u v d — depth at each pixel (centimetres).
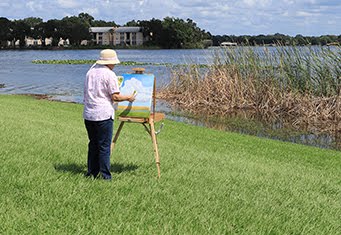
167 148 1130
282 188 809
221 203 684
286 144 1430
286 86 2181
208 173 867
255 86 2306
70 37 17175
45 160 875
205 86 2439
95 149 766
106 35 17812
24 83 3719
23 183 708
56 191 682
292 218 648
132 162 922
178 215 619
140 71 815
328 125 1891
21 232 542
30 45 17438
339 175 1037
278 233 595
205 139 1405
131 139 1230
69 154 940
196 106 2377
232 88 2345
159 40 14975
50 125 1375
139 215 608
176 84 2683
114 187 722
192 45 14100
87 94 736
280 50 2194
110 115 739
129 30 17200
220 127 1867
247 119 2055
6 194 661
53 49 16400
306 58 2109
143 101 797
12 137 1068
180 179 804
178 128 1609
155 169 872
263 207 683
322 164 1155
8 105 1970
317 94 2061
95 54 11681
